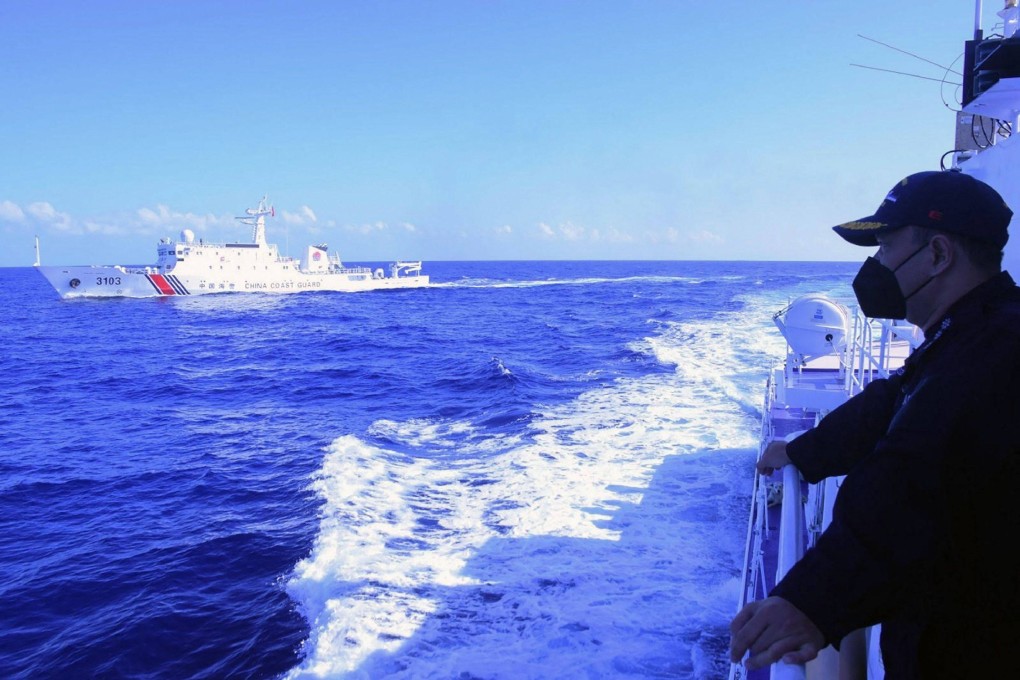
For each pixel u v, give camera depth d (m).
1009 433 1.12
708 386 19.36
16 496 13.96
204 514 12.23
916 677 1.26
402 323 53.09
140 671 7.72
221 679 7.29
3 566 10.59
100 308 68.25
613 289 93.06
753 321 38.69
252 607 8.61
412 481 12.03
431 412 19.33
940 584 1.22
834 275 111.81
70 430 20.44
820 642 1.11
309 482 13.00
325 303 73.69
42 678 7.71
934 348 1.33
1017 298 1.35
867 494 1.17
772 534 7.25
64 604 9.30
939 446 1.13
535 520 9.84
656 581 7.90
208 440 17.97
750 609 1.23
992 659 1.20
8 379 30.66
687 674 6.27
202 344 42.66
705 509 9.98
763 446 9.44
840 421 1.95
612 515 9.89
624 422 15.48
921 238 1.39
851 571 1.12
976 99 5.10
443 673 6.46
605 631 6.95
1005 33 5.35
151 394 26.22
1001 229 1.36
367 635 7.18
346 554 9.20
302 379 27.83
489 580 8.18
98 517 12.62
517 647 6.79
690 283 98.75
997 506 1.15
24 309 69.88
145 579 9.81
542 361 28.38
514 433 15.31
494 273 171.88
